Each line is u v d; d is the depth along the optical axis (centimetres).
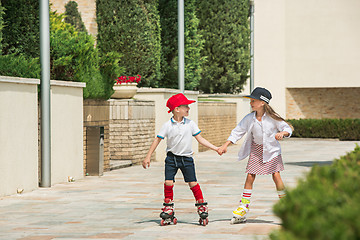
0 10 1584
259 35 5325
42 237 1015
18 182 1606
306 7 5194
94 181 1920
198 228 1080
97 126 2069
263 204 1391
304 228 392
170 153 1116
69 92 1908
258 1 5309
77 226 1121
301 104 5334
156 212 1292
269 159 1095
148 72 2939
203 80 4231
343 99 5259
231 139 1105
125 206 1384
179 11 2955
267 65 5309
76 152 1962
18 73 1616
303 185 482
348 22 5097
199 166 2491
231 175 2116
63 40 1895
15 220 1198
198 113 3400
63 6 3475
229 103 4019
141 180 1955
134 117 2534
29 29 1775
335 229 380
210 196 1558
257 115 1095
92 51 2050
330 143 4272
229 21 4153
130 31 2875
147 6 2916
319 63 5178
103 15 2900
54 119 1811
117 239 986
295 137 4819
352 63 5100
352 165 607
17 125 1598
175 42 3369
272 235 429
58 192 1641
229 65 4212
